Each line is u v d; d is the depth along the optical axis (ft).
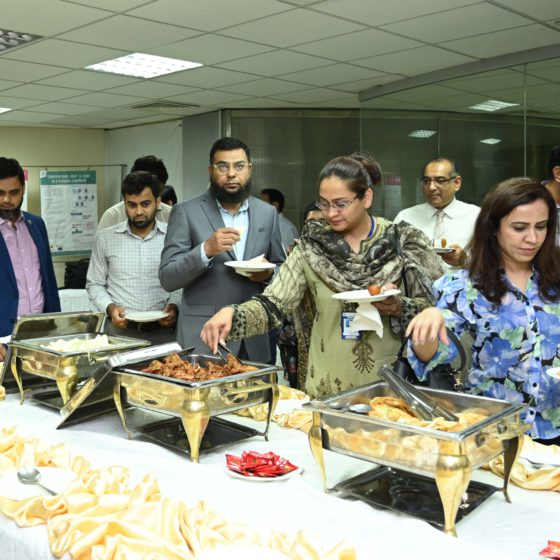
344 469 5.15
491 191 5.55
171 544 3.65
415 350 5.46
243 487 4.75
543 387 5.60
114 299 10.92
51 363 7.03
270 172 25.32
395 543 3.82
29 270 11.23
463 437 3.94
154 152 28.84
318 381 7.16
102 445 5.85
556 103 16.11
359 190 6.68
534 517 4.24
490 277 5.60
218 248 8.47
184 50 16.25
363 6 12.98
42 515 4.22
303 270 7.24
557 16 13.74
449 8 13.15
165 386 5.56
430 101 19.25
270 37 15.12
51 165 30.35
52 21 13.82
